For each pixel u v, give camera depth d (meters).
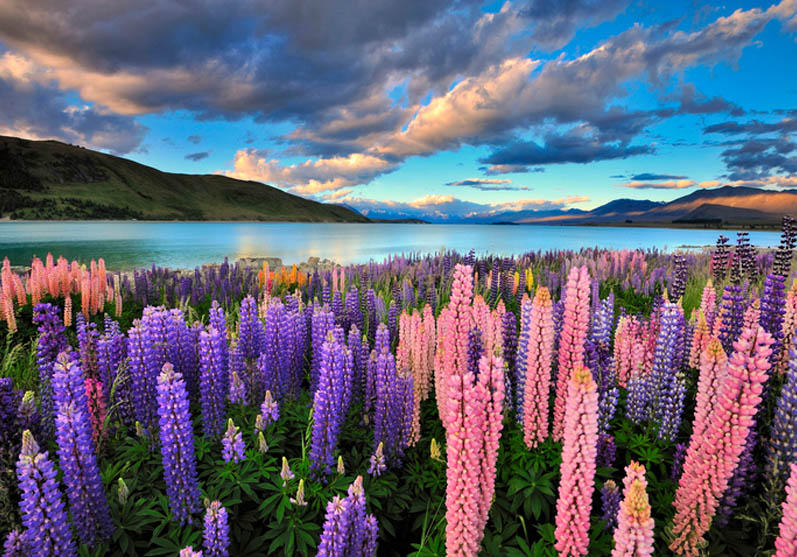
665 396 4.89
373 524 3.63
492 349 5.68
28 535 3.33
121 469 4.71
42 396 5.38
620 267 16.84
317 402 4.55
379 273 16.73
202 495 4.23
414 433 5.12
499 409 3.11
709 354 3.47
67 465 3.59
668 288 13.27
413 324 6.19
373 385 5.77
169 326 5.94
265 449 4.74
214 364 5.08
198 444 5.03
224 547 3.58
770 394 4.55
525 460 4.43
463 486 3.00
